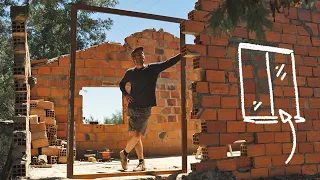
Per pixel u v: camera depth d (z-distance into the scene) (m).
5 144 9.07
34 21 18.44
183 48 5.25
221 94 5.27
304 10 6.16
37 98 9.40
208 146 5.09
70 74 4.83
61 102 9.55
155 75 5.67
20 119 5.45
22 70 5.63
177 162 7.75
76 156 9.52
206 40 5.29
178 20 5.55
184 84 5.43
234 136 5.27
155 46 10.81
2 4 17.97
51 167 6.73
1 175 5.54
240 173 5.21
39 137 7.51
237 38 5.51
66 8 18.64
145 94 5.57
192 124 10.80
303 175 5.59
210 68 5.26
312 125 5.89
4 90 11.99
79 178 4.74
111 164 7.51
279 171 5.50
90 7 5.02
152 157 9.65
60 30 19.88
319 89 6.06
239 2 2.77
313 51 6.12
